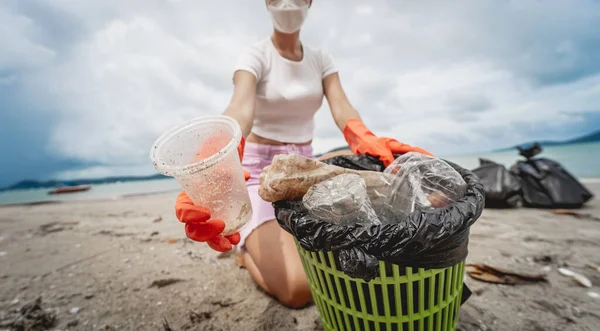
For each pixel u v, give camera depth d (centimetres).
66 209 537
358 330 102
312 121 242
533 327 132
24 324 150
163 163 88
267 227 172
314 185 102
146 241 288
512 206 353
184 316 154
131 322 150
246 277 197
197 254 243
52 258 250
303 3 202
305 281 154
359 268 77
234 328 143
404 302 93
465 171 109
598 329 128
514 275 176
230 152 92
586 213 309
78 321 152
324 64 242
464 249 94
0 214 525
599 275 173
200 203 94
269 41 221
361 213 91
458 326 135
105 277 205
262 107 212
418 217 79
